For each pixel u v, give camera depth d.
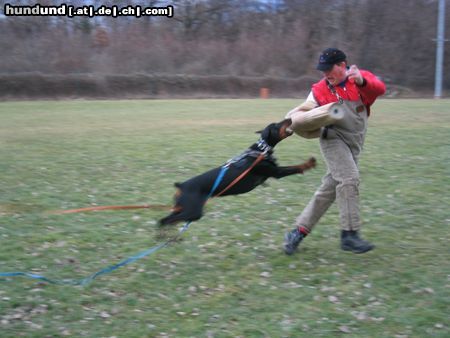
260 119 15.74
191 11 37.88
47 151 9.94
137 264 4.66
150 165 8.62
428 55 37.47
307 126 4.36
